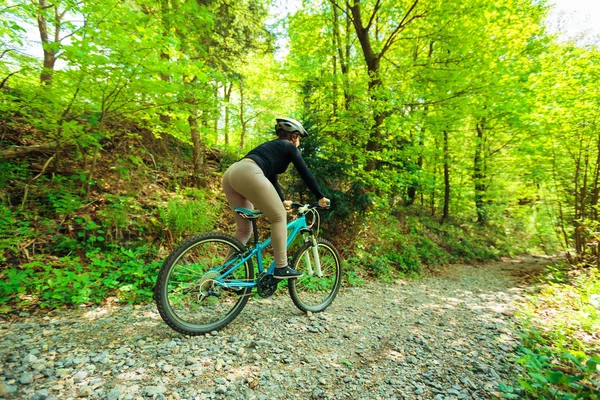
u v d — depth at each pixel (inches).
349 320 112.8
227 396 61.6
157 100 157.4
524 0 339.6
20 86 148.9
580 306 141.7
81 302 102.5
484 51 272.1
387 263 233.0
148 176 216.1
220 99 177.8
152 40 127.8
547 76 302.7
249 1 271.6
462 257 348.5
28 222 132.6
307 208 110.4
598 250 218.2
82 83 141.6
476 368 82.0
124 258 135.1
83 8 121.4
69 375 62.8
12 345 73.1
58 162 174.1
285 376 71.1
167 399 58.7
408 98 281.4
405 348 93.0
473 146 417.1
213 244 96.2
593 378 77.4
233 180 90.7
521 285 233.3
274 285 102.6
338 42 333.1
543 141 305.4
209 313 101.9
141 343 79.4
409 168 301.7
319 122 240.7
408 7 305.4
